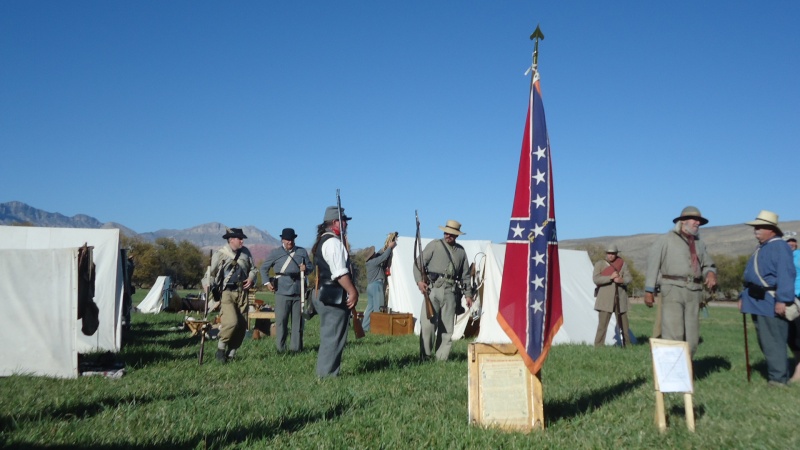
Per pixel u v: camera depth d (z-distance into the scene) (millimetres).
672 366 5609
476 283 14930
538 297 5621
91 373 8008
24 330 7875
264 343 12500
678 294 8258
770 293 8383
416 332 16359
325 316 8148
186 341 12727
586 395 7238
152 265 86625
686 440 5211
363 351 11086
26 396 6328
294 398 6449
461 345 13047
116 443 4641
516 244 5754
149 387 7094
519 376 5633
